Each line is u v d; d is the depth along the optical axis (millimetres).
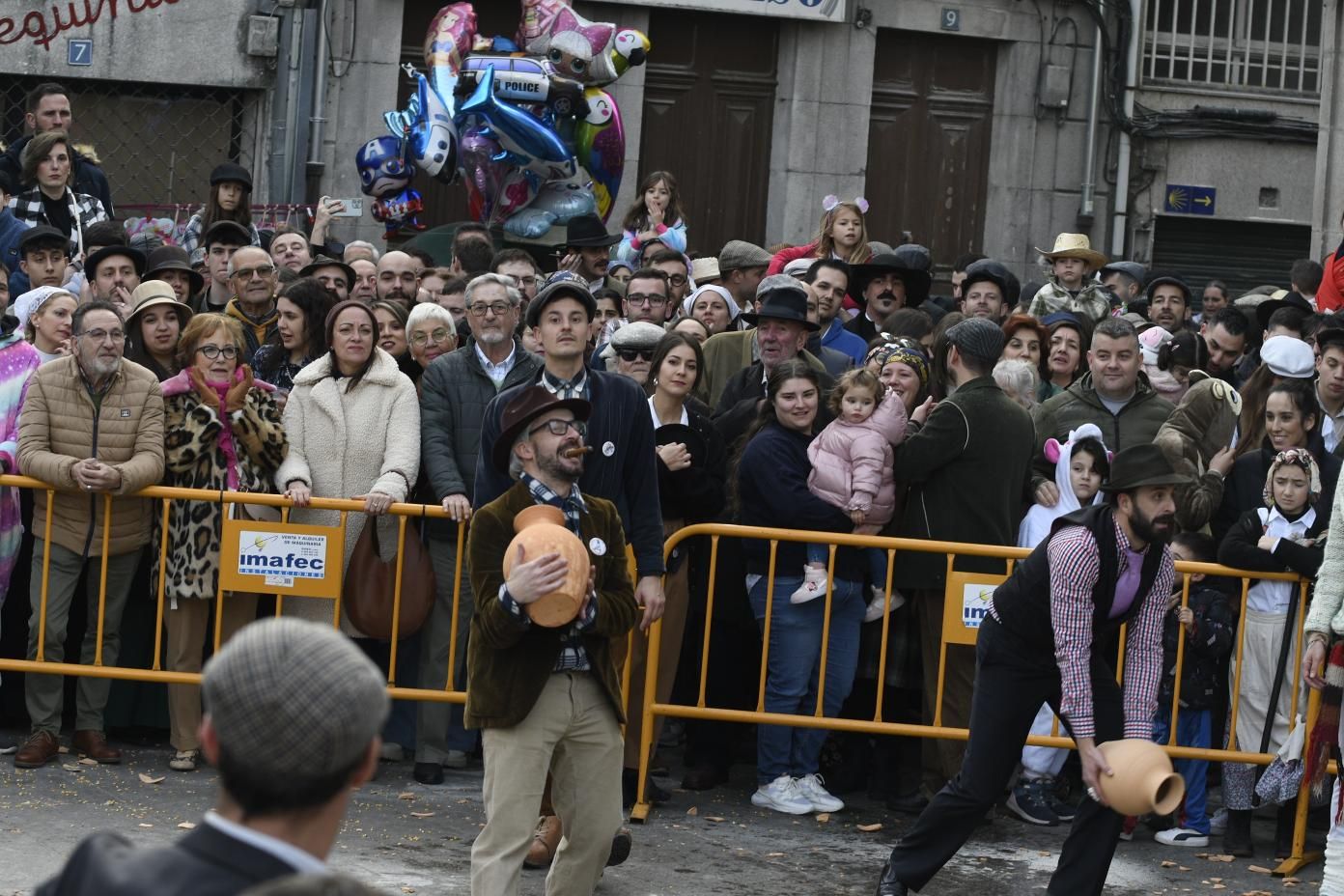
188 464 9789
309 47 18969
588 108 17344
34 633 9789
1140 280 16781
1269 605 9516
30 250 11555
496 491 7574
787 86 20719
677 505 9789
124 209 18656
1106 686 7879
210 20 18766
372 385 10000
